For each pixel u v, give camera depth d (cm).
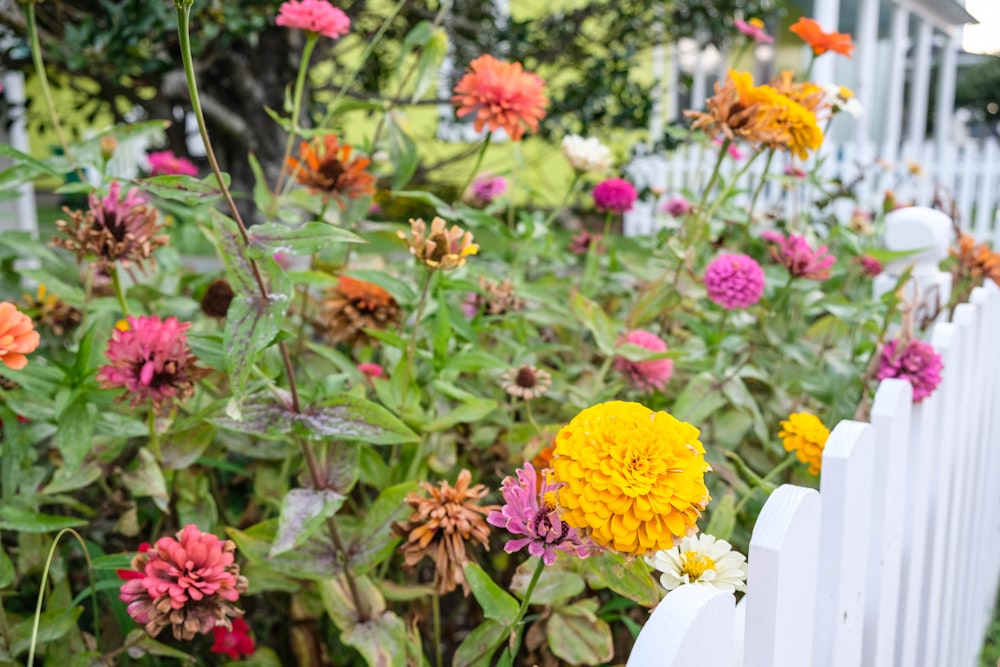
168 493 128
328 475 106
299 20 138
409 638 109
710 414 150
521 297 161
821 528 89
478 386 150
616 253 211
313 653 127
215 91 307
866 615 109
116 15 216
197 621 87
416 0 330
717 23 343
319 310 164
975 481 187
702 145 200
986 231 613
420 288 144
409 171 155
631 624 109
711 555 82
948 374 137
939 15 862
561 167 625
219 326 143
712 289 147
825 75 642
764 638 71
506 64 143
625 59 351
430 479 137
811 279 161
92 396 108
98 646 116
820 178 246
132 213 118
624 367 146
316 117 324
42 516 98
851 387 155
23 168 138
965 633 194
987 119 1891
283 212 150
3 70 254
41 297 155
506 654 86
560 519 75
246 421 101
